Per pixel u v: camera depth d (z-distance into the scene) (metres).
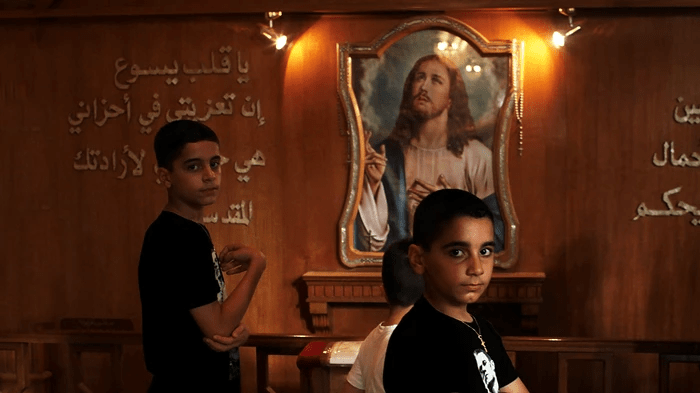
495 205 5.54
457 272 1.29
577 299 5.52
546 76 5.48
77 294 5.85
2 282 5.90
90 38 5.76
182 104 5.75
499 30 5.48
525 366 5.62
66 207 5.84
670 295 5.46
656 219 5.46
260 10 5.49
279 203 5.73
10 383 5.77
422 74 5.54
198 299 2.16
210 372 2.23
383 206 5.62
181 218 2.25
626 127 5.45
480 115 5.52
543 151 5.51
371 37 5.57
